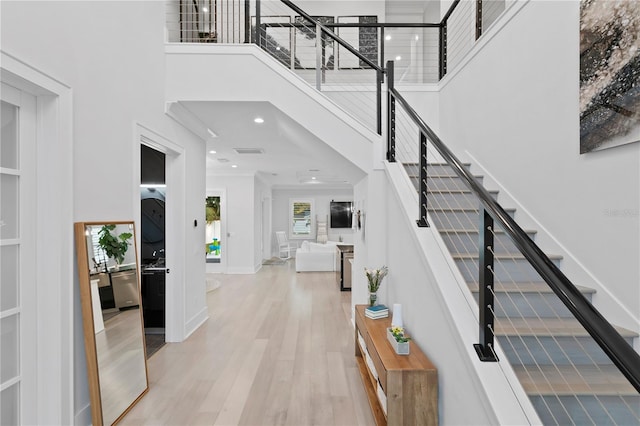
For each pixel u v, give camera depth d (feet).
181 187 12.86
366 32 21.36
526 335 5.94
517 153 9.65
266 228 39.68
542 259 3.83
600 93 6.70
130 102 9.29
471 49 12.28
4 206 5.96
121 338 8.12
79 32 7.21
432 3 22.63
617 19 6.29
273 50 20.16
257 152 21.04
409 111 8.31
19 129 6.24
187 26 16.90
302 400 8.50
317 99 11.82
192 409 8.11
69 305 6.75
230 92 11.71
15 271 6.14
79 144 7.21
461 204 10.50
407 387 6.41
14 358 6.09
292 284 23.94
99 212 7.85
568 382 5.24
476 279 7.67
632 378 2.74
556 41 8.11
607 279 6.68
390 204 10.77
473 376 4.82
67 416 6.63
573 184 7.59
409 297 8.48
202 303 15.11
